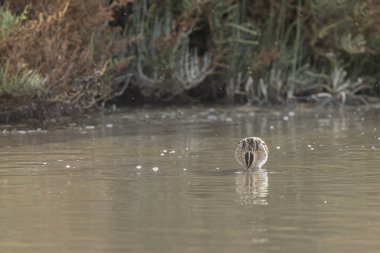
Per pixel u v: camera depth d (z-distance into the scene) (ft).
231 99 162.71
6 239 51.65
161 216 57.47
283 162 84.07
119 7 144.77
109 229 53.72
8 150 96.78
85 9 135.85
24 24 131.44
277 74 161.07
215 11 157.17
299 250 48.01
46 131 119.14
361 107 157.79
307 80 162.81
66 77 131.03
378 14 159.33
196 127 123.85
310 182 71.31
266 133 113.70
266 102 160.35
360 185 69.41
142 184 71.05
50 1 132.98
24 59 126.62
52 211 59.82
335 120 132.98
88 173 77.97
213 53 159.12
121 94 158.71
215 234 52.06
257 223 55.01
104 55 141.59
